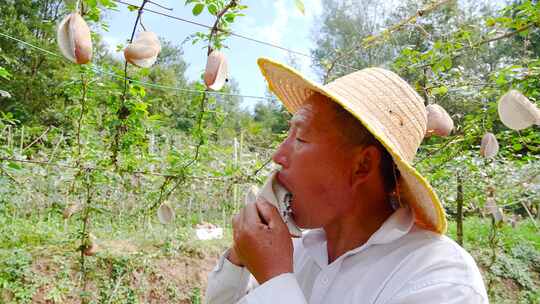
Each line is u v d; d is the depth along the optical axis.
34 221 5.40
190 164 2.88
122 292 4.60
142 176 3.38
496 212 3.49
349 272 0.86
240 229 0.82
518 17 1.96
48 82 12.60
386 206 0.92
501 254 6.72
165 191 3.29
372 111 0.81
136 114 2.63
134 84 2.56
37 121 11.64
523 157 3.11
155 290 4.84
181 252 5.35
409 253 0.82
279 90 1.11
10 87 12.55
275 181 0.86
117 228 5.34
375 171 0.83
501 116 1.61
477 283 0.76
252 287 1.04
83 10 1.50
